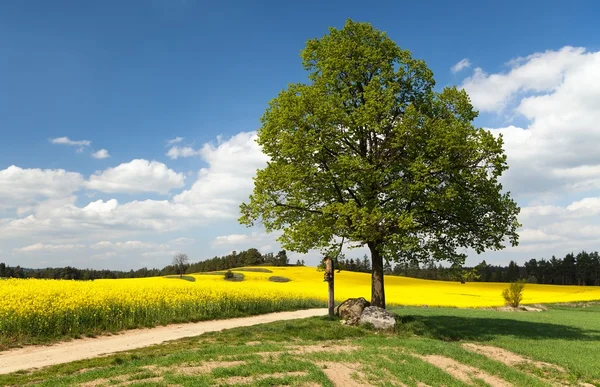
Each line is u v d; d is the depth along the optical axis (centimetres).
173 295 2505
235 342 1567
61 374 1061
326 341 1638
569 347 1641
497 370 1253
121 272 11806
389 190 1900
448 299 4956
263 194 2127
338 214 1941
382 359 1242
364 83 2145
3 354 1366
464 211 1956
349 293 4981
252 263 12569
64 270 9112
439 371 1163
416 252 2006
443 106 2070
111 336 1784
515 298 3947
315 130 1994
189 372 977
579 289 7131
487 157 1831
